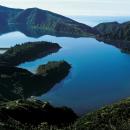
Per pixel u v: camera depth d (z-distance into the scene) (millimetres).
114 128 94938
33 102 140625
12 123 100062
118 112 106062
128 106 110188
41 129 105500
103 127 96625
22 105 127812
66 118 131375
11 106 123125
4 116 105312
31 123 113500
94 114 109500
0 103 141375
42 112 127000
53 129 108250
